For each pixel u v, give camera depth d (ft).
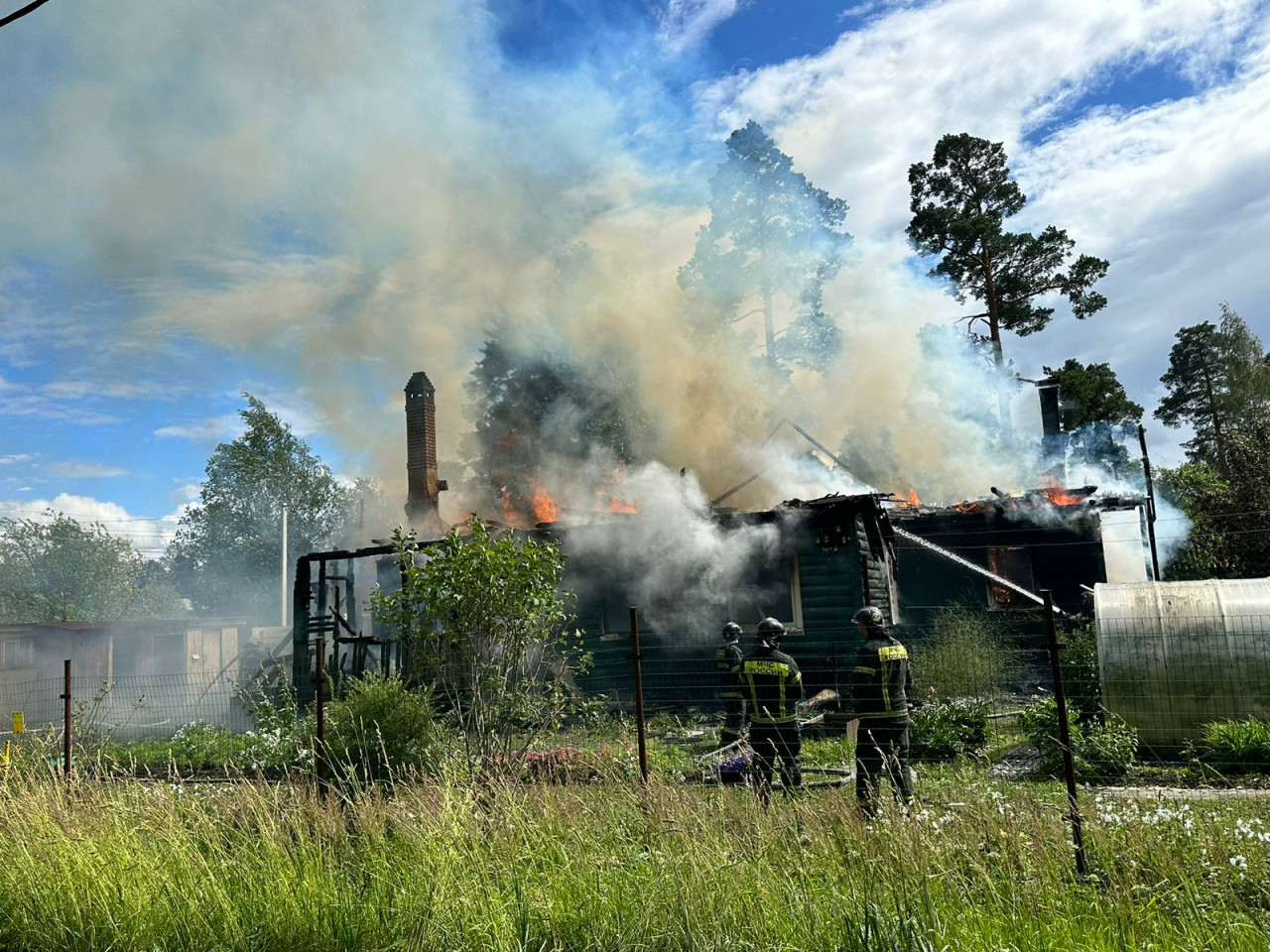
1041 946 13.93
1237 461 97.66
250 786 22.18
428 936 15.48
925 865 16.20
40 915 17.34
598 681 49.60
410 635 27.68
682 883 15.76
